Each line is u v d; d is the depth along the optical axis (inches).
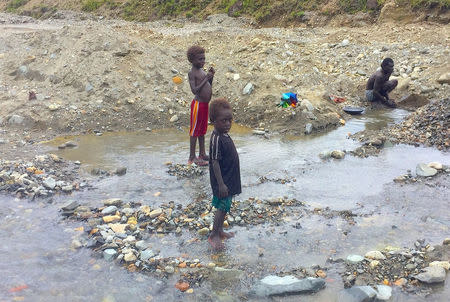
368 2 738.2
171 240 193.0
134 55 425.7
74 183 249.1
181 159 289.7
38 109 359.3
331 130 350.3
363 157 289.9
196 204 222.8
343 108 394.6
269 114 367.6
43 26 998.4
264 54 479.2
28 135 333.4
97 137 335.9
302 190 241.8
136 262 174.4
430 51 485.4
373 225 204.1
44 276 167.5
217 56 472.7
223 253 183.2
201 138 279.4
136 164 280.7
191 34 595.2
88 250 184.7
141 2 1070.4
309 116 354.9
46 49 437.7
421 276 162.6
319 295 157.0
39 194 233.1
